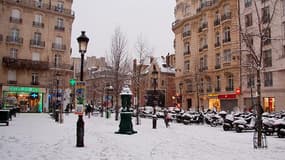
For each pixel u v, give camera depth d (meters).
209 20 42.56
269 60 32.06
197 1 46.53
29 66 44.81
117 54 32.56
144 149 10.08
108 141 11.95
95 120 28.31
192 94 45.62
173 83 64.00
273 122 16.08
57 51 48.56
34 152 8.83
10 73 44.00
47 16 48.03
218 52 40.59
